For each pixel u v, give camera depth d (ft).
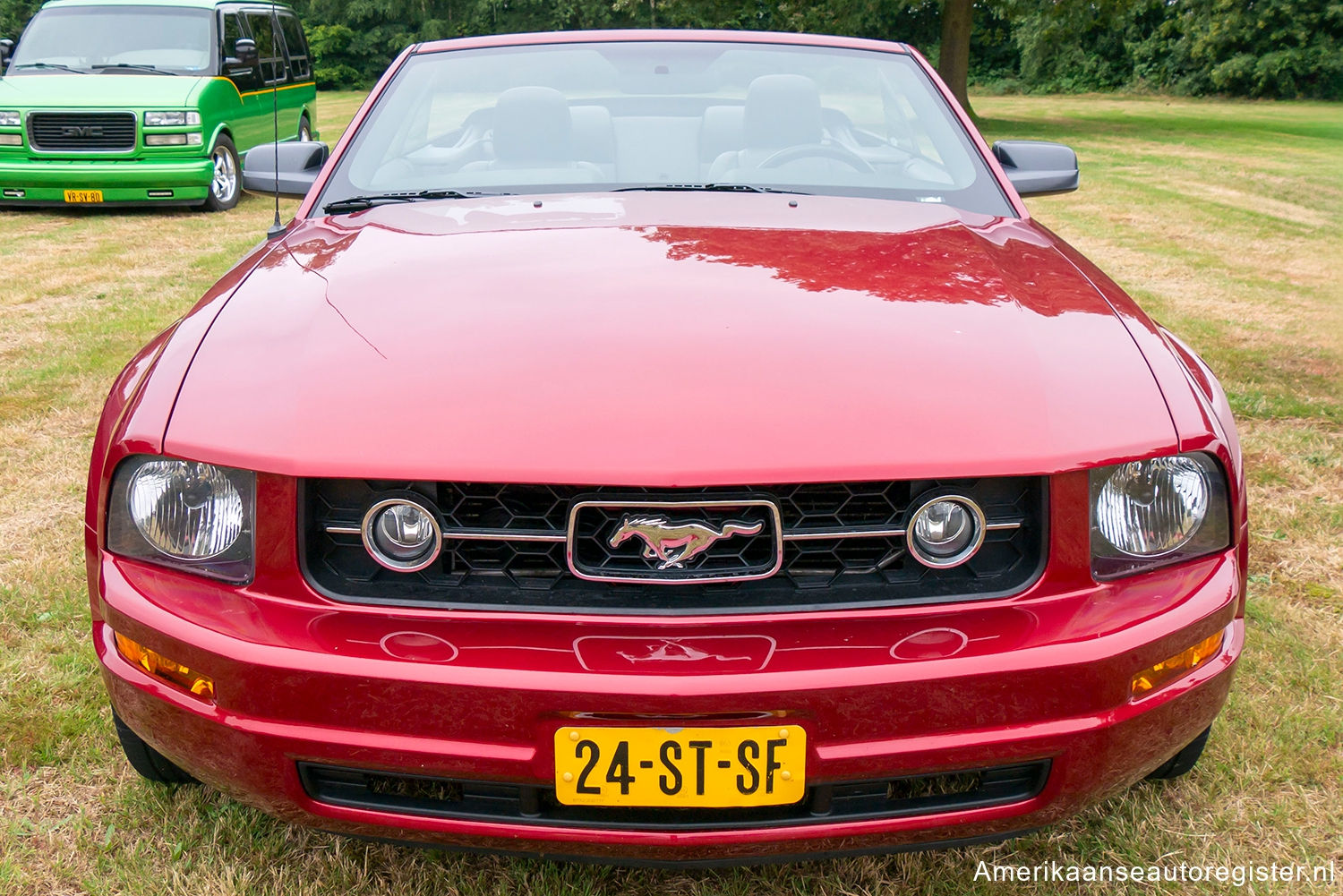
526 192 8.01
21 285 20.97
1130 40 120.06
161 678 5.08
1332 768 6.97
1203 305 19.66
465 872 6.10
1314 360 16.12
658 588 4.72
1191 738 5.30
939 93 9.18
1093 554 4.85
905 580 4.76
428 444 4.65
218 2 33.22
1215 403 5.57
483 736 4.65
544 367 5.04
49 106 28.58
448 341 5.30
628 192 7.95
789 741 4.63
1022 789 5.04
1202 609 5.01
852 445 4.63
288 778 4.88
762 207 7.54
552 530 4.69
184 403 5.08
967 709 4.68
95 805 6.60
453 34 135.54
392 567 4.71
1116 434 4.86
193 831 6.34
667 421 4.69
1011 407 4.87
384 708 4.66
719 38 9.59
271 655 4.71
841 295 5.80
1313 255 25.12
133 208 32.04
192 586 4.95
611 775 4.67
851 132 8.86
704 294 5.77
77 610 8.84
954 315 5.61
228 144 31.81
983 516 4.71
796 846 4.86
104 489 5.20
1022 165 9.09
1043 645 4.73
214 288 6.44
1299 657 8.20
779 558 4.63
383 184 8.22
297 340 5.42
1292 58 106.52
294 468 4.66
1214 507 5.15
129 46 31.35
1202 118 80.33
